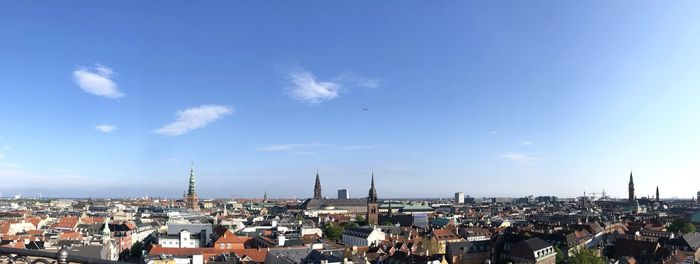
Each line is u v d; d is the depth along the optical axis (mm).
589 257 158750
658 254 176625
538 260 168375
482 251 189500
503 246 187125
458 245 187750
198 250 161625
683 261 174375
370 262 168500
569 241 193875
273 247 174625
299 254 154375
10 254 25125
